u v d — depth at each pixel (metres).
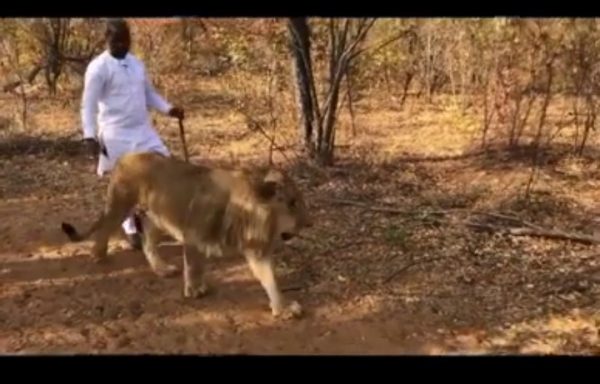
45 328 5.41
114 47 6.22
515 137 10.30
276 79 11.21
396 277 6.11
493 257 6.45
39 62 13.94
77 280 6.15
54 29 13.23
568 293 5.80
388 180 8.71
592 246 6.66
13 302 5.79
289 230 5.48
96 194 8.32
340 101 12.30
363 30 9.27
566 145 10.04
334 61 8.92
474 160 9.58
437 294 5.82
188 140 10.82
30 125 11.77
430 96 13.84
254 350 5.10
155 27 15.23
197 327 5.41
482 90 12.45
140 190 5.86
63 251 6.71
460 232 6.96
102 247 6.34
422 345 5.12
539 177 8.77
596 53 10.03
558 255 6.49
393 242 6.74
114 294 5.91
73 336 5.30
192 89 14.84
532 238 6.83
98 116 6.38
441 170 9.16
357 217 7.40
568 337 5.19
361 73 12.69
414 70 14.02
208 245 5.61
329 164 9.09
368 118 12.34
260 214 5.34
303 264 6.35
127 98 6.29
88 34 13.71
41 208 7.88
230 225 5.47
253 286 6.01
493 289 5.89
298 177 8.70
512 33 10.90
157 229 6.12
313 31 10.10
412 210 7.52
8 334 5.34
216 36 12.71
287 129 10.72
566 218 7.45
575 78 10.58
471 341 5.17
